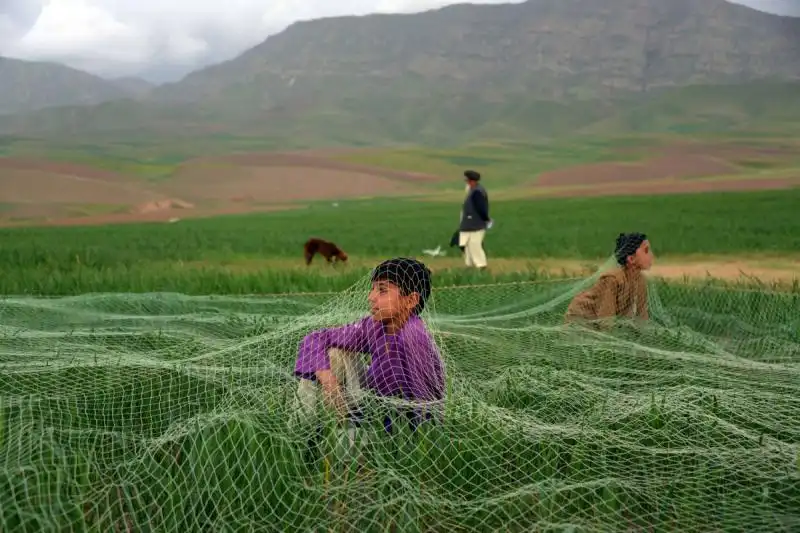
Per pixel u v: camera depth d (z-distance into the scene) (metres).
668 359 6.27
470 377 5.86
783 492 4.21
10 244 25.67
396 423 4.43
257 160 124.62
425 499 3.95
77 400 5.12
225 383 5.28
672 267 16.94
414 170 113.75
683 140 174.12
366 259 20.33
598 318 7.56
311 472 4.27
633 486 4.15
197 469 4.17
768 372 5.93
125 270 14.60
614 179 89.94
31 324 7.75
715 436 4.66
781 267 16.70
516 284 10.80
